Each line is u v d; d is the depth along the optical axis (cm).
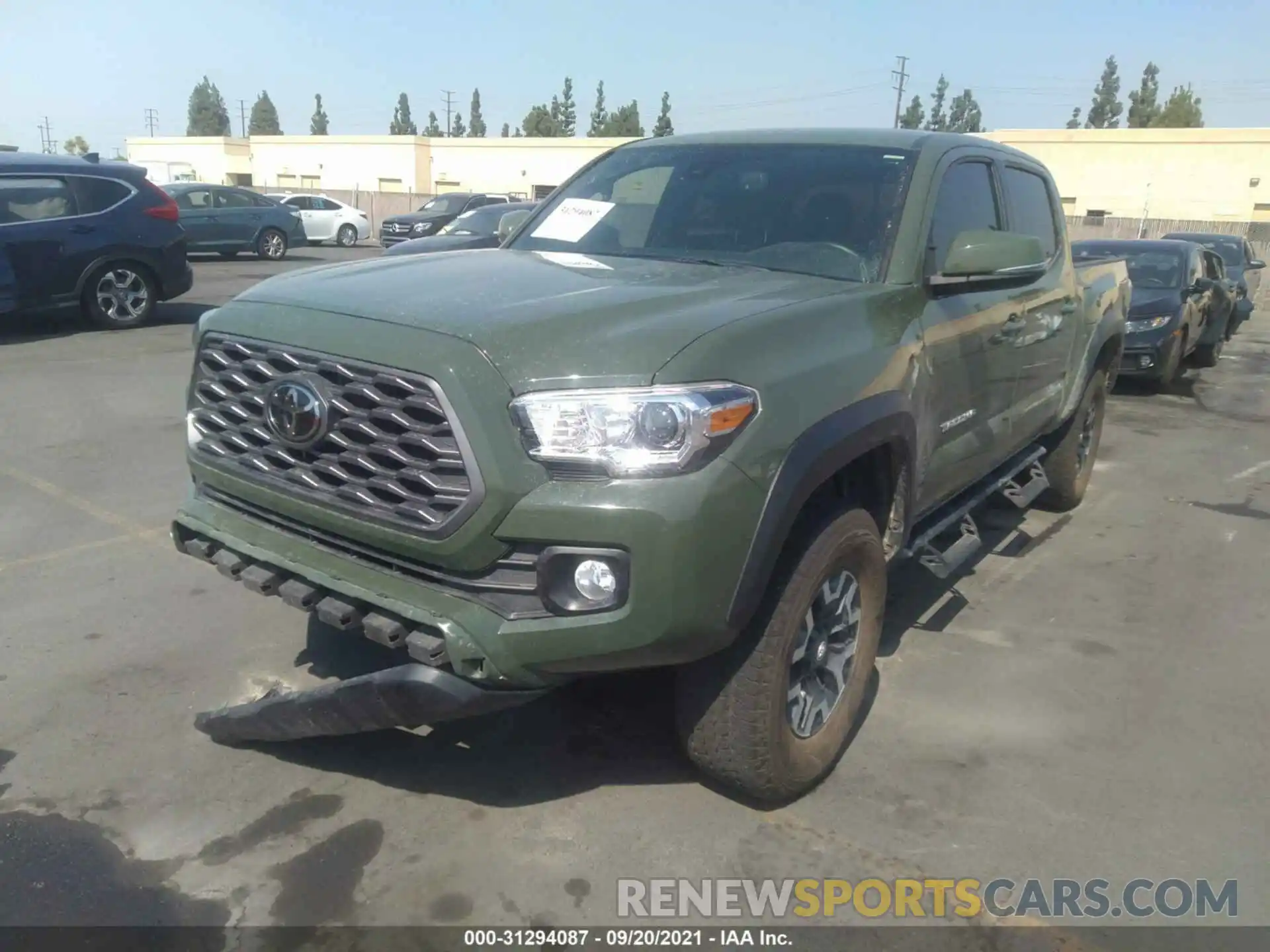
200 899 274
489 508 255
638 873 290
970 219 423
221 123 11650
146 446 688
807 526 304
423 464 265
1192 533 615
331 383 282
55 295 1102
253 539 305
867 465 341
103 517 552
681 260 381
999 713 386
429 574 272
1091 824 319
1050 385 530
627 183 436
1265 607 500
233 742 342
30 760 331
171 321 1248
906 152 404
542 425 255
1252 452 841
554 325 270
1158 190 4294
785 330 293
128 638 414
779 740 303
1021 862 301
